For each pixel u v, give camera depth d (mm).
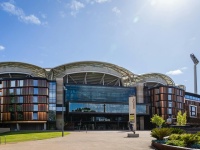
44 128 102188
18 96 100625
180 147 21312
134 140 42312
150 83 137375
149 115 123562
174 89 125062
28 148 29797
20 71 115562
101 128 117188
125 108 117750
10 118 99812
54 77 123938
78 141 40688
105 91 118500
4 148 30000
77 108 110938
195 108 149875
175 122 117125
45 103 101375
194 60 166250
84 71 117812
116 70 124625
